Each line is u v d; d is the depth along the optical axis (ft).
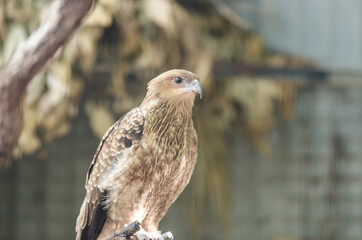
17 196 37.99
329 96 40.83
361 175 40.93
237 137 39.50
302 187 40.50
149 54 30.66
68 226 38.09
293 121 40.50
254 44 36.17
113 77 31.24
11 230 37.91
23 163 38.04
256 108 35.73
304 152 40.63
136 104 31.60
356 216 40.86
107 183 18.07
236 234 39.60
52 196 38.06
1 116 16.51
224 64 34.91
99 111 32.14
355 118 41.04
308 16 40.60
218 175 34.22
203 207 35.17
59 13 16.08
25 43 16.37
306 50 40.40
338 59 40.45
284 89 38.65
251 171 39.88
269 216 40.14
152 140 18.02
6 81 16.25
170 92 18.37
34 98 29.27
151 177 18.15
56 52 16.57
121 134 18.15
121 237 16.90
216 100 34.50
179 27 30.96
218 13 35.37
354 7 41.06
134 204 18.20
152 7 30.30
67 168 38.09
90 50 29.43
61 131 30.53
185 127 18.62
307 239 40.50
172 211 36.65
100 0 29.07
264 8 40.09
